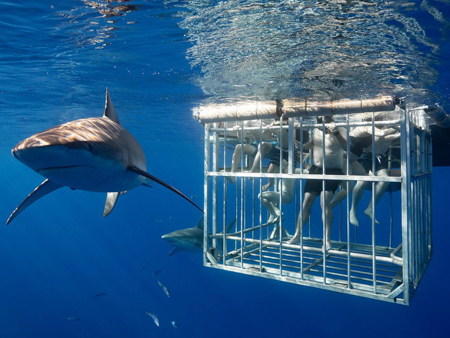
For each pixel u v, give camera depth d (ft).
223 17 15.72
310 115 19.48
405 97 27.30
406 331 101.71
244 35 17.39
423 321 108.17
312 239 31.14
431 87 24.62
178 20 16.61
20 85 31.78
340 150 24.18
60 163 8.87
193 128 67.10
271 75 23.39
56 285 158.20
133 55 21.80
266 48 18.86
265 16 15.17
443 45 17.07
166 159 166.20
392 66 20.47
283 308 127.24
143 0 14.79
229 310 121.60
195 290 141.90
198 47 19.88
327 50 18.53
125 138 11.86
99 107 43.96
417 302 123.85
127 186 12.26
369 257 18.71
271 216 31.27
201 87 28.86
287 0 13.51
